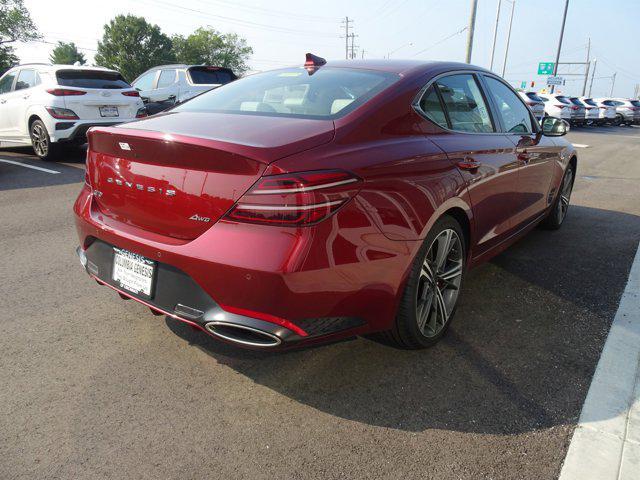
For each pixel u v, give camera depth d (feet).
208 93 9.81
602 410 7.02
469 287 11.30
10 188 21.44
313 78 8.98
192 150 6.23
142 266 7.04
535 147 11.98
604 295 10.92
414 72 8.81
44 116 26.55
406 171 7.19
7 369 7.87
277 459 6.13
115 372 7.84
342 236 6.17
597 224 17.01
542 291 11.10
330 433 6.57
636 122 106.73
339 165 6.27
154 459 6.12
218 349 8.55
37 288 10.94
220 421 6.79
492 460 6.11
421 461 6.10
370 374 7.86
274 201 5.84
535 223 13.57
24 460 6.05
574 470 5.94
